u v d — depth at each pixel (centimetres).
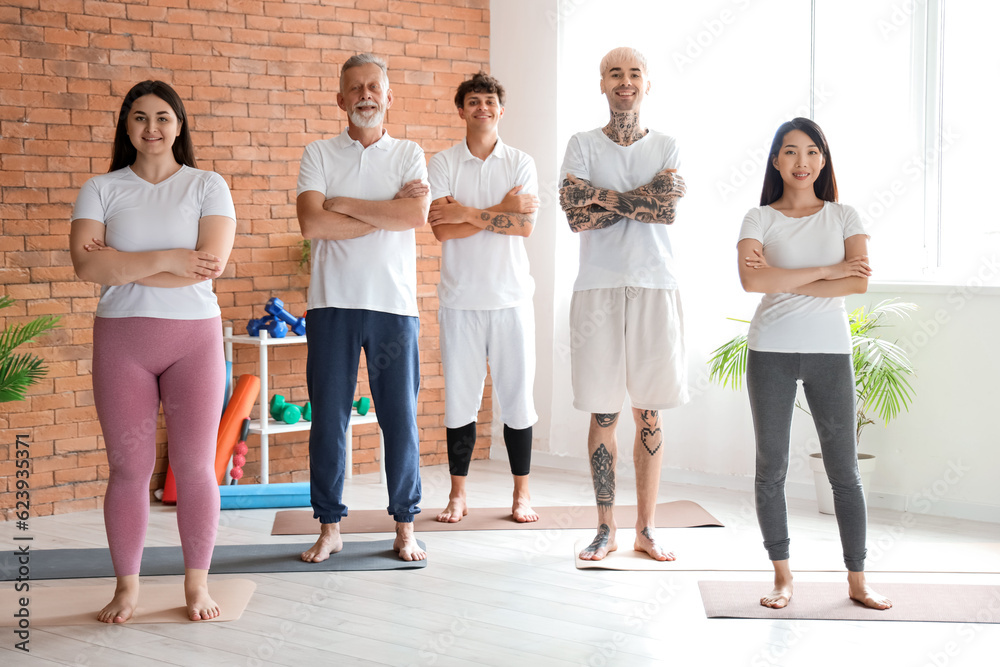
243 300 521
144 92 296
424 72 571
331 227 352
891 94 471
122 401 294
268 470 532
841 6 477
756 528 422
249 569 360
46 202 466
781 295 312
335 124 545
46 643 286
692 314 511
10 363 354
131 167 305
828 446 312
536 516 437
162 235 296
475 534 415
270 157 527
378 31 555
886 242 476
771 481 316
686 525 424
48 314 466
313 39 536
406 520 372
